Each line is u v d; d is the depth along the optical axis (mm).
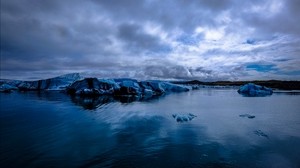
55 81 52188
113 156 7922
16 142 9516
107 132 11352
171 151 8477
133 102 25562
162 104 23766
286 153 8336
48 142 9570
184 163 7344
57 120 14492
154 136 10586
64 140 9852
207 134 10961
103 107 21000
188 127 12453
